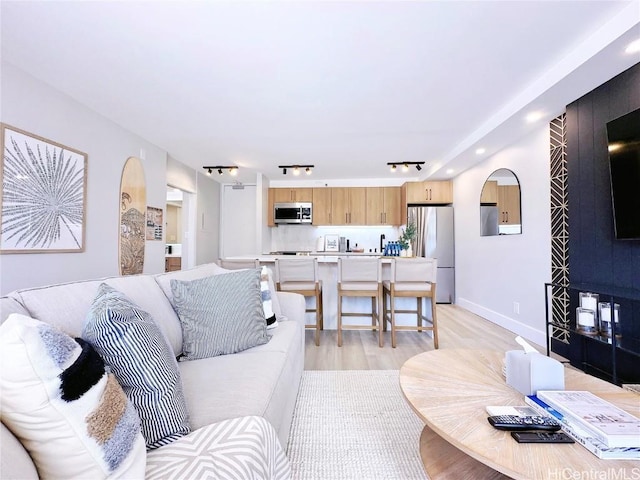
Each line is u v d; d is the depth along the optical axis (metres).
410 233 4.64
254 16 1.73
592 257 2.46
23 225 2.25
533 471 0.82
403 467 1.43
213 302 1.64
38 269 2.38
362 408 1.94
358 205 6.04
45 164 2.42
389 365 2.64
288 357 1.61
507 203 3.74
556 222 2.94
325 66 2.22
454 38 1.92
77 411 0.61
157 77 2.37
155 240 4.00
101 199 3.04
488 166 4.20
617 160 2.10
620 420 0.96
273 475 0.92
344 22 1.78
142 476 0.70
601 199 2.37
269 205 6.21
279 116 3.11
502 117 2.98
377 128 3.44
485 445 0.93
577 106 2.54
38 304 1.01
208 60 2.15
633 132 1.99
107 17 1.73
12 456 0.53
